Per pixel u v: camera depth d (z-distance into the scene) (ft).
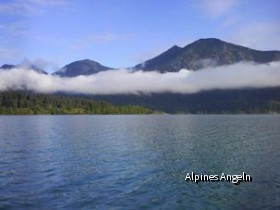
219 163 184.65
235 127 504.84
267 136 337.93
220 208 109.50
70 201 116.37
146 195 123.54
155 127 505.25
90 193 125.80
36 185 137.18
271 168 169.89
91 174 157.28
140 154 216.54
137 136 342.23
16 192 126.93
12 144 270.87
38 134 368.68
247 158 200.03
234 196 121.80
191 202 115.55
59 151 230.27
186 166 176.45
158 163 184.75
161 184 139.03
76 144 270.46
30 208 108.99
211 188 132.77
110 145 263.70
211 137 329.93
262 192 126.82
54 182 142.10
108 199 118.62
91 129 453.99
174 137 330.54
